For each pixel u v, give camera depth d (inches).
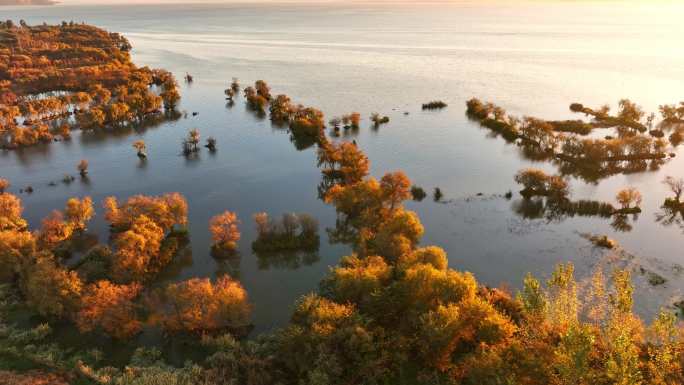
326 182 6427.2
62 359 3048.7
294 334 2837.1
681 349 2571.4
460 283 3152.1
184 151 7514.8
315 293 3964.1
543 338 2721.5
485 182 6264.8
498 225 5108.3
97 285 3742.6
